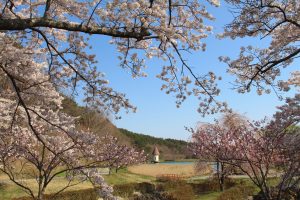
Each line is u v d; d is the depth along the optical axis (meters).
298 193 14.43
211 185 27.53
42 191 9.94
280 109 12.61
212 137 17.45
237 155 13.99
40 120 8.77
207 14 8.15
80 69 8.46
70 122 8.15
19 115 8.52
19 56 7.58
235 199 20.48
